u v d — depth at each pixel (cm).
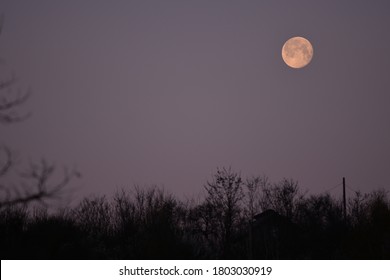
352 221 19712
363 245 16312
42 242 12656
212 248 18788
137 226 16575
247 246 18300
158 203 17650
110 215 17188
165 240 15088
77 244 13288
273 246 18462
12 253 11844
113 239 15962
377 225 16762
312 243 18712
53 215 13500
